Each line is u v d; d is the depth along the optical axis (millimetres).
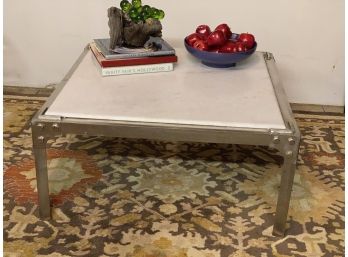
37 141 1467
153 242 1504
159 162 1931
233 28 2385
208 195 1734
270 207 1678
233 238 1528
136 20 1773
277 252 1477
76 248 1474
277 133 1401
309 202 1709
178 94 1613
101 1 2383
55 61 2547
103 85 1661
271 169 1900
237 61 1824
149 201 1695
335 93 2480
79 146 2027
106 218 1605
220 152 2010
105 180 1806
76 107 1498
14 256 1437
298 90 2494
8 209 1632
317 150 2057
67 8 2412
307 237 1542
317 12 2307
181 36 2420
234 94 1628
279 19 2340
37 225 1566
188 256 1450
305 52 2400
